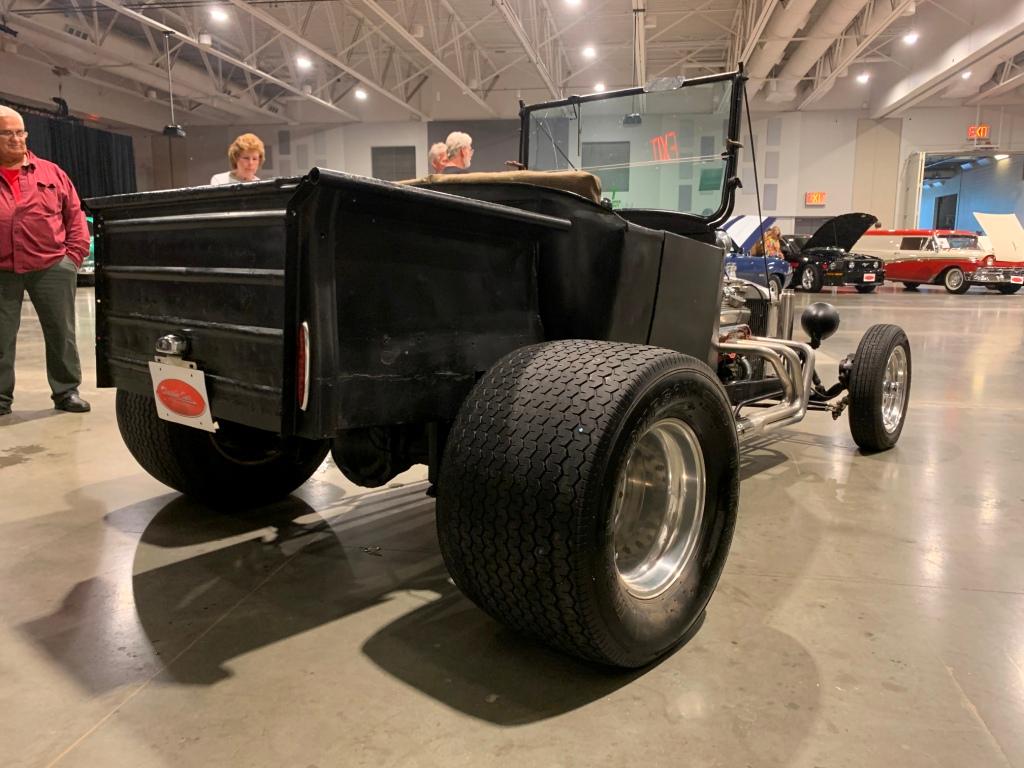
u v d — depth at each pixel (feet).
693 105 9.28
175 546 7.05
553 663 5.03
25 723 4.33
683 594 5.25
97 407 13.24
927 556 6.93
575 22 44.01
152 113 66.28
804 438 11.78
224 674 4.86
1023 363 19.33
